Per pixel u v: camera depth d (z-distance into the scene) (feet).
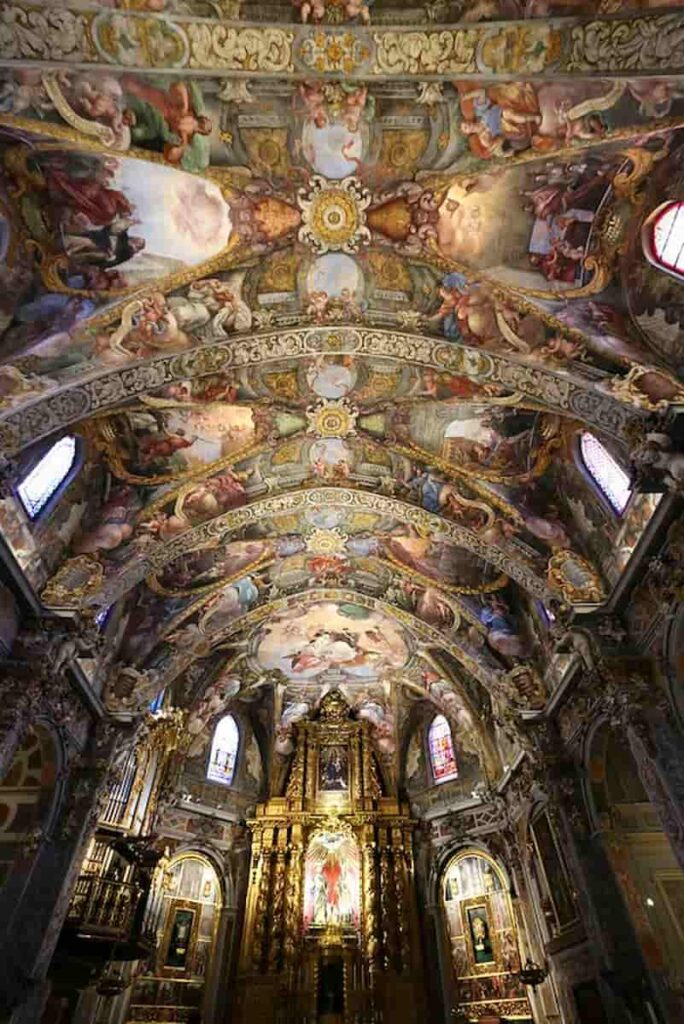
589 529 47.73
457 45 27.76
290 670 86.94
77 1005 49.78
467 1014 63.62
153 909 67.26
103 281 36.40
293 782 84.28
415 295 39.99
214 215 35.29
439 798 80.89
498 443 49.65
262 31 27.37
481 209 34.94
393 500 56.65
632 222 34.14
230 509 55.67
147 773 64.54
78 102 28.53
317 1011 65.87
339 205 35.68
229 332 40.81
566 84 28.32
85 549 48.88
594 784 49.47
